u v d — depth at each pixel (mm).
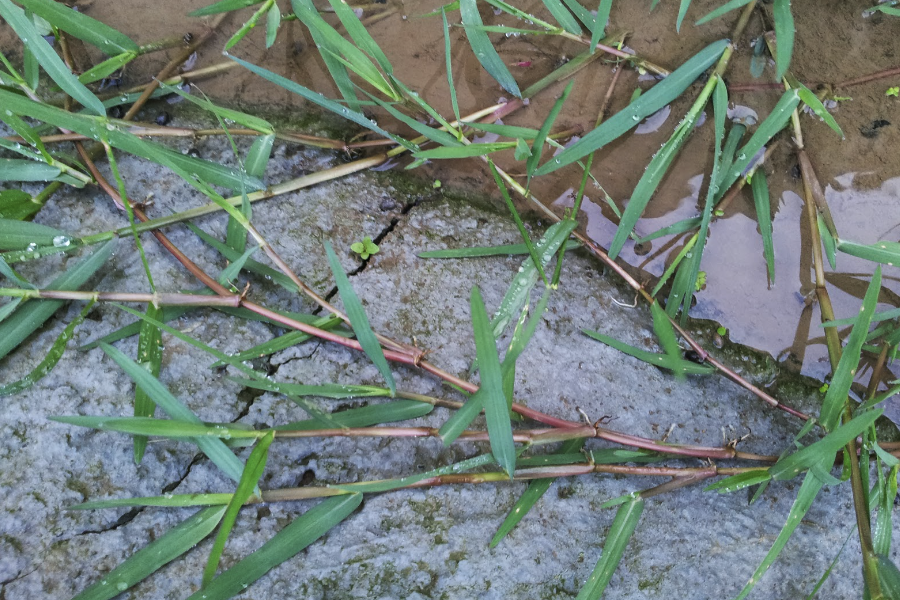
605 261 649
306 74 681
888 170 667
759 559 613
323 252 641
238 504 550
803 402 648
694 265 628
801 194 667
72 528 580
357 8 688
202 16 667
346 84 639
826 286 661
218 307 613
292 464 600
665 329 584
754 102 677
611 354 640
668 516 613
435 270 646
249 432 573
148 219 626
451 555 595
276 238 640
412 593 588
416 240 652
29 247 598
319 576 585
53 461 588
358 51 615
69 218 632
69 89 596
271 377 612
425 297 639
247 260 621
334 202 654
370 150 671
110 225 633
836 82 679
